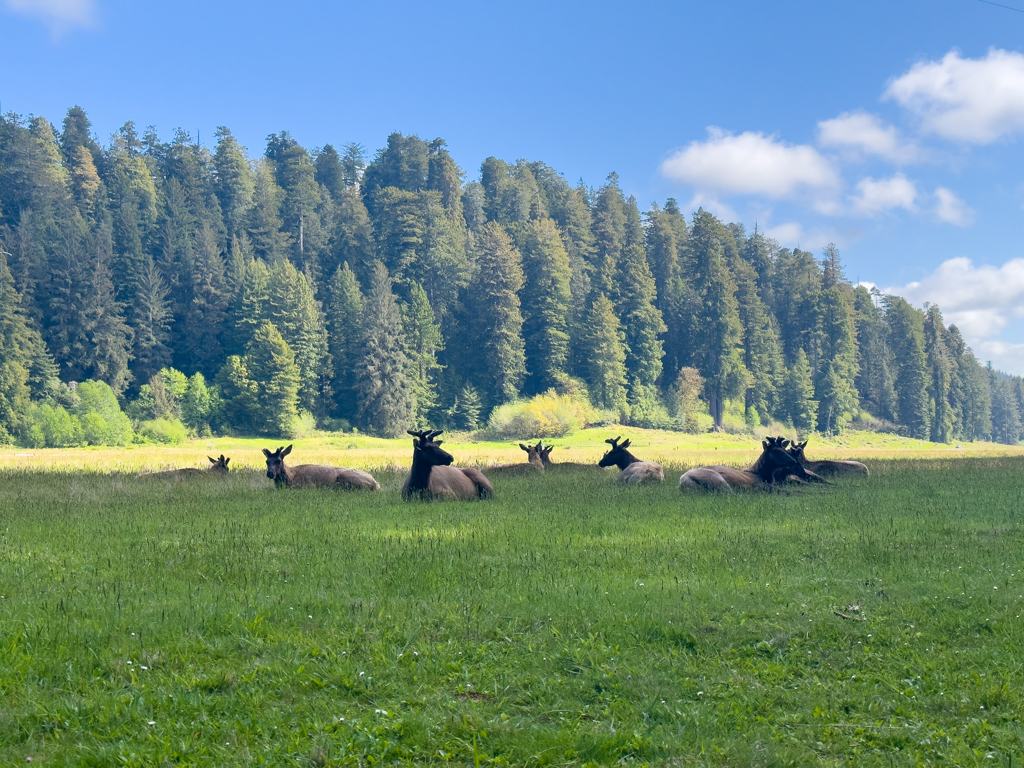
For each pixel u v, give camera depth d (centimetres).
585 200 17912
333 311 10469
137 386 9781
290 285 9850
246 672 596
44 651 613
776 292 15362
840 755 506
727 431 11406
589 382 11169
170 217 12188
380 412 9488
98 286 9381
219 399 9012
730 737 521
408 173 16288
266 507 1584
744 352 12531
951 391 15288
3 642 627
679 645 692
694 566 984
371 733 504
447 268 12088
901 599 835
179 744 485
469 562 988
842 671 642
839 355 12862
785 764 489
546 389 10944
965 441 15850
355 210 12962
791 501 1734
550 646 675
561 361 10988
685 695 589
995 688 591
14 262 9519
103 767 464
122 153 14600
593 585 859
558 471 2586
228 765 467
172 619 704
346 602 782
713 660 655
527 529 1283
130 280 10425
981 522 1408
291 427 8912
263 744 494
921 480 2317
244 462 4197
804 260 15512
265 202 12975
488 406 10512
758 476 2088
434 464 1736
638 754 499
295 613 737
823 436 12369
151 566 940
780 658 668
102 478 2312
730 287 11731
